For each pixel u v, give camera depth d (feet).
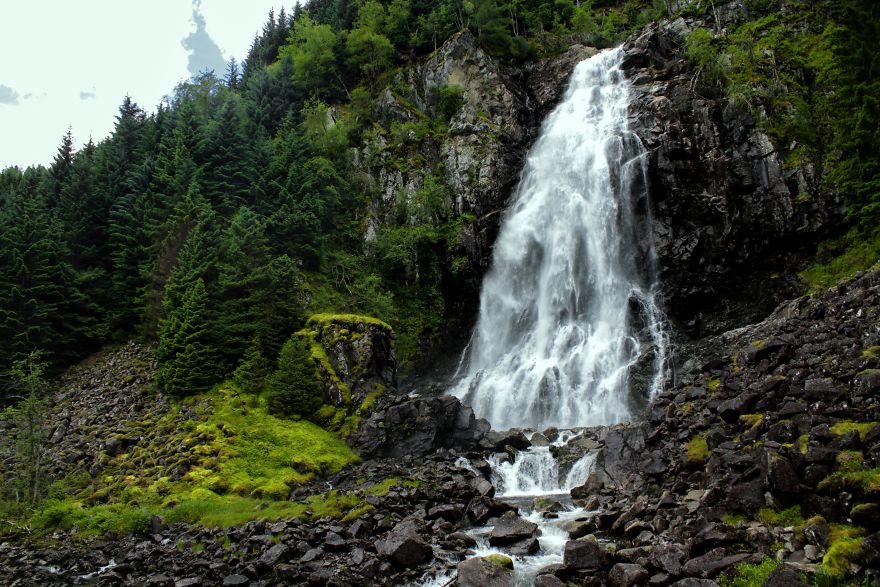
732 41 170.50
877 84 133.80
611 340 141.28
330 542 58.23
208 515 73.67
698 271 144.25
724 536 43.52
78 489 87.10
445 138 200.75
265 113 207.72
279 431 101.14
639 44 194.08
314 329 123.03
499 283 173.88
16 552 66.18
